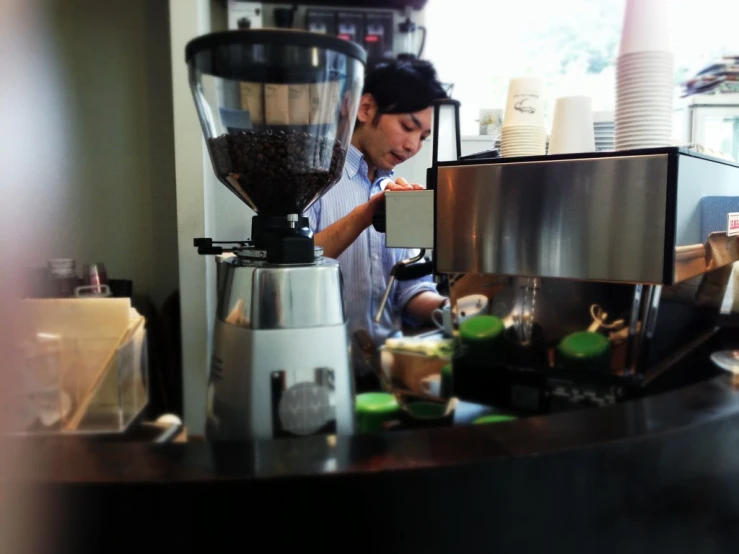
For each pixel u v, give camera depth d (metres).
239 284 0.57
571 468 0.46
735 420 0.53
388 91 1.33
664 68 0.66
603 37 1.94
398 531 0.43
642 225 0.54
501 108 1.70
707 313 0.80
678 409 0.53
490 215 0.63
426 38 1.81
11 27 0.69
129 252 1.58
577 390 0.67
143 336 0.63
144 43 1.54
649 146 0.67
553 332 0.69
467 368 0.75
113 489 0.41
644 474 0.48
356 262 1.15
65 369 0.55
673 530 0.51
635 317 0.63
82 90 1.48
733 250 0.78
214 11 1.68
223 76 0.59
